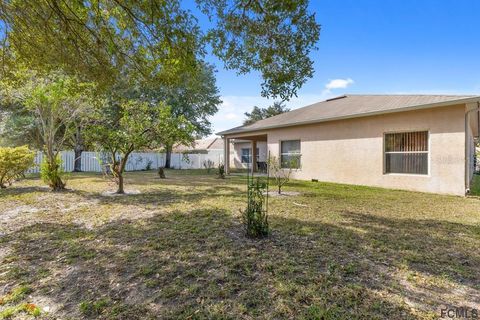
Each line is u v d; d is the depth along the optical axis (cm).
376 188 930
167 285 258
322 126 1155
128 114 761
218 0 409
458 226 452
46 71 578
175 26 407
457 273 281
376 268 291
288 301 229
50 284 262
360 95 1364
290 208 586
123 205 620
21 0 396
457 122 782
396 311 215
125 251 341
